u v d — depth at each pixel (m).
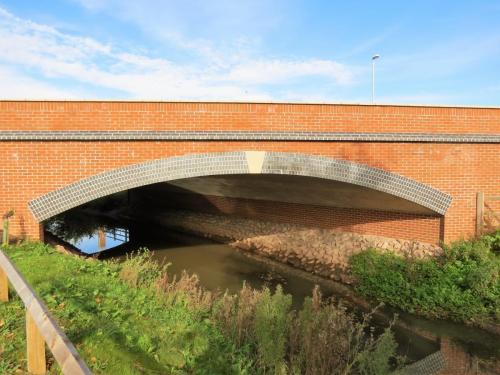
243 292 7.83
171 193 23.06
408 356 7.84
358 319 9.49
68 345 2.81
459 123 11.40
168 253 16.42
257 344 6.38
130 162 9.91
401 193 11.16
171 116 10.15
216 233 19.09
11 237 9.38
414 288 10.14
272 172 10.60
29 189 9.46
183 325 6.30
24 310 5.47
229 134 10.24
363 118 10.98
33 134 9.31
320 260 13.66
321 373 5.97
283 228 16.58
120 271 8.77
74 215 27.75
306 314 6.65
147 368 4.67
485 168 11.56
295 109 10.70
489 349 8.03
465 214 11.53
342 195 13.52
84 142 9.66
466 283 9.73
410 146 11.19
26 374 4.04
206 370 5.08
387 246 12.70
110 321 5.62
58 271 7.67
